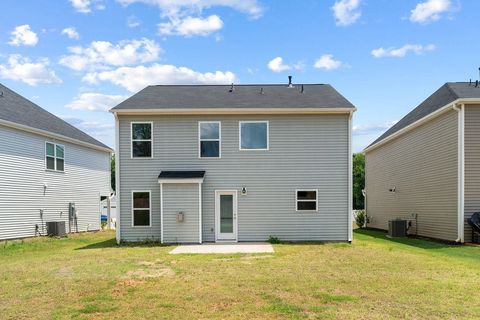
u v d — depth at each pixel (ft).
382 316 19.20
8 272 31.17
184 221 49.70
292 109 50.26
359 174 157.07
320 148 51.16
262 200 51.03
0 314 20.18
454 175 49.73
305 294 23.52
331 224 50.75
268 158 51.31
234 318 19.12
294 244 48.19
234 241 50.65
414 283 26.27
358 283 26.32
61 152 68.18
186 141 51.67
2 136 53.52
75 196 72.54
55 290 25.04
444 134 52.54
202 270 31.32
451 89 54.08
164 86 61.57
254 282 26.76
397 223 60.70
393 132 70.74
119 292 24.40
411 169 63.72
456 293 23.57
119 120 51.78
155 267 32.89
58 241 56.44
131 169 51.57
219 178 51.26
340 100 52.95
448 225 51.21
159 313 20.06
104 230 81.51
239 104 52.03
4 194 53.67
